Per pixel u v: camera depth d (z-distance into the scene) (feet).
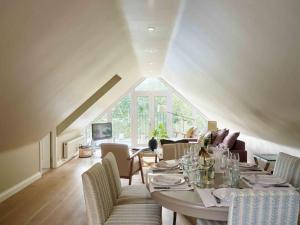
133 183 17.76
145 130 32.78
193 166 8.53
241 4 6.15
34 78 9.79
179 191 7.31
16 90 9.53
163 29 11.89
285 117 10.82
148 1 8.64
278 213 5.60
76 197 14.93
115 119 32.60
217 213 6.31
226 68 10.84
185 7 8.77
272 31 6.27
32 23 6.79
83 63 12.46
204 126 32.76
